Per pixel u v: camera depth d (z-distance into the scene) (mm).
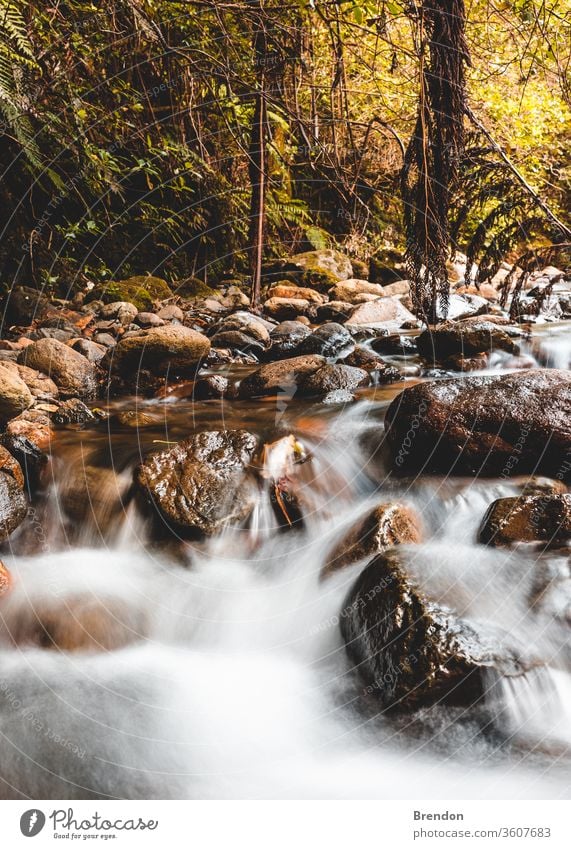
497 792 1999
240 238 9469
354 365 5398
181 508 3148
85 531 3305
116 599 2865
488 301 7754
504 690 2188
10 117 5555
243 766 2166
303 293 8414
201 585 2994
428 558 2578
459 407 3414
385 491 3367
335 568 2836
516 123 9523
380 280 9844
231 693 2498
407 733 2195
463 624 2268
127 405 4711
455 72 2791
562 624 2395
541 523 2770
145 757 2207
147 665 2664
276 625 2803
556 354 5457
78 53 7074
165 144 8242
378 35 4770
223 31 6125
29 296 6613
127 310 6895
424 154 2822
